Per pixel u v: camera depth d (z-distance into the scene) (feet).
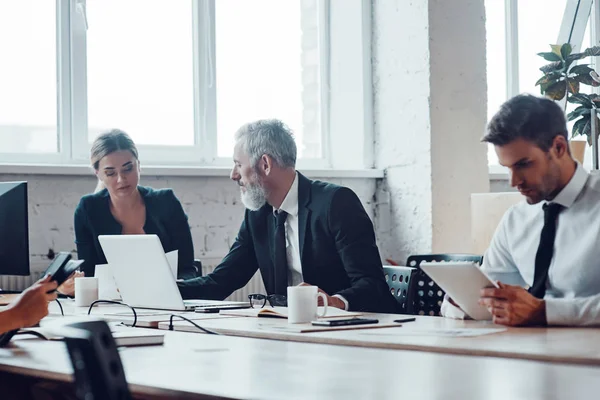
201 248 13.61
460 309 6.66
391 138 15.28
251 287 13.74
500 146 6.69
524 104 6.63
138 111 14.03
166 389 3.65
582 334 5.44
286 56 15.53
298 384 3.67
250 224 9.56
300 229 9.00
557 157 6.70
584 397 3.27
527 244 7.27
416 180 14.88
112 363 3.05
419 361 4.42
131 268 8.42
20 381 5.16
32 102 13.20
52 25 13.35
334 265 8.90
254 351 4.93
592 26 18.26
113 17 13.83
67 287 9.96
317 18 15.88
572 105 17.21
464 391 3.45
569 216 6.86
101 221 10.94
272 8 15.37
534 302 6.00
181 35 14.44
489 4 17.20
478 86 15.20
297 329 5.98
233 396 3.40
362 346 5.23
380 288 8.43
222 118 14.83
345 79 15.76
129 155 10.96
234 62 14.96
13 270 8.98
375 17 15.51
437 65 14.70
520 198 12.35
